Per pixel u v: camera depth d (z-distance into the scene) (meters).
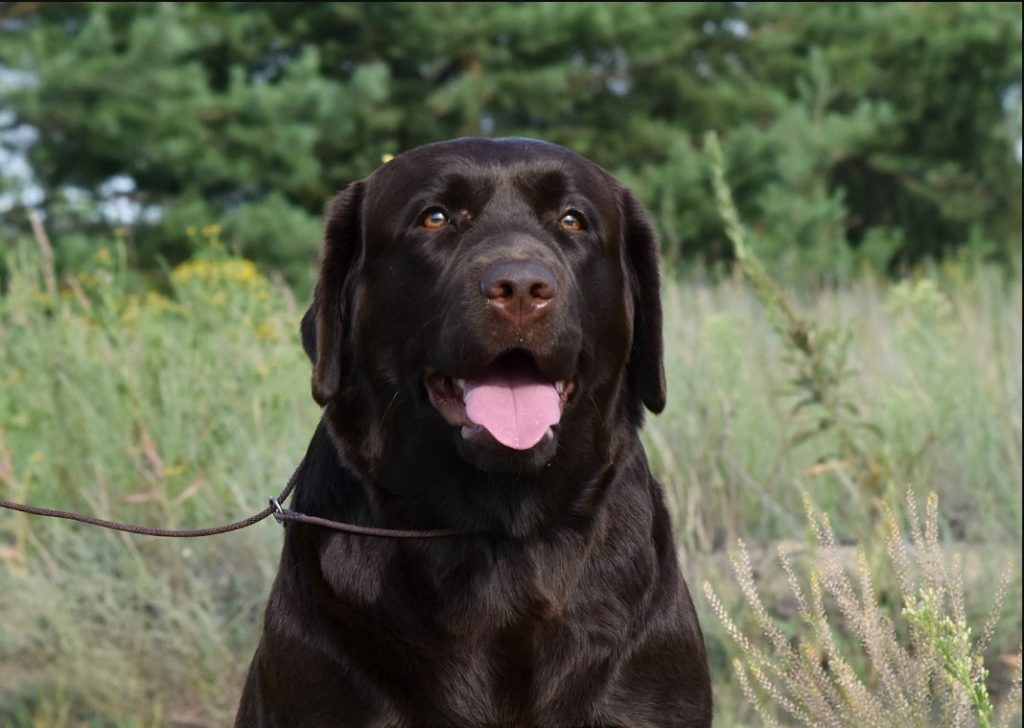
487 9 18.06
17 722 4.52
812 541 4.32
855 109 20.77
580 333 2.94
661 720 3.02
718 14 20.39
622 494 3.20
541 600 3.03
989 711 2.47
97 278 6.77
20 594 4.64
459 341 2.84
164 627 4.76
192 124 15.91
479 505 3.04
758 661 3.26
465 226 3.07
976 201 21.89
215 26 17.69
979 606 4.67
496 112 19.72
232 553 5.21
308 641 2.96
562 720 2.98
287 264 15.84
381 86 16.61
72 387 5.72
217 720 4.44
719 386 5.95
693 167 18.38
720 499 5.36
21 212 16.52
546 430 2.85
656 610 3.09
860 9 20.83
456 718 2.95
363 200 3.28
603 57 20.02
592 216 3.16
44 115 15.42
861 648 4.37
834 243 18.00
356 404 3.20
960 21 21.41
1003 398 5.79
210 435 5.57
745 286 8.02
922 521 4.94
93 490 5.42
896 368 6.51
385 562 3.02
